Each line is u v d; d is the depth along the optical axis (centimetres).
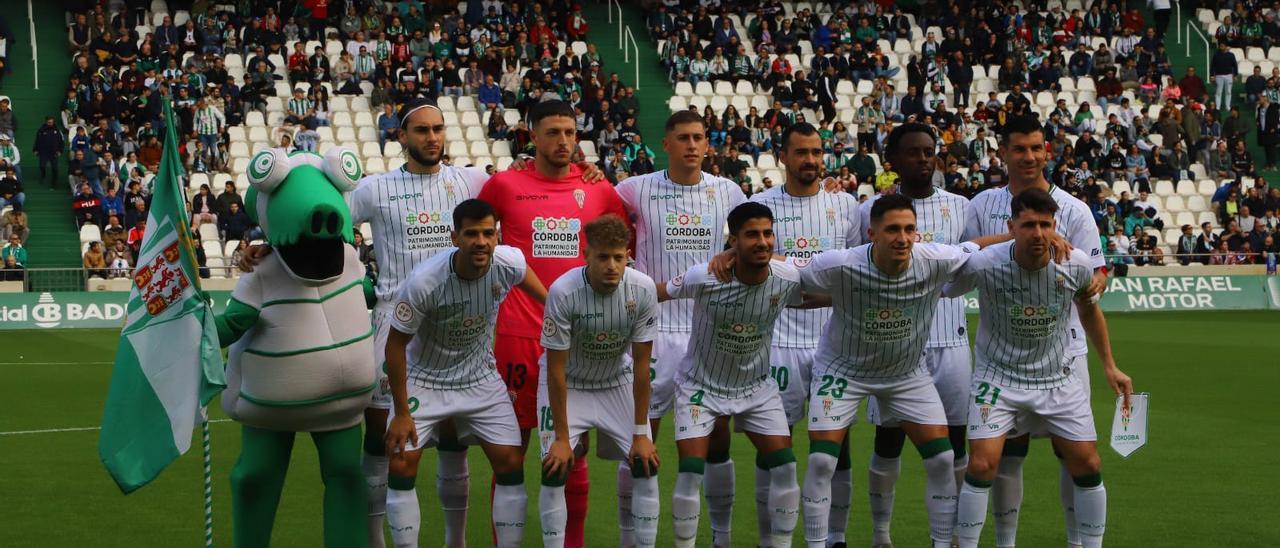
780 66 2845
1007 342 595
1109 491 793
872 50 3020
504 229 658
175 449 518
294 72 2564
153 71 2480
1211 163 2833
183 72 2488
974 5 3152
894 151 677
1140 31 3127
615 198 676
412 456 585
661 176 685
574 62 2702
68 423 1091
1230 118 2877
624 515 652
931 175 673
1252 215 2634
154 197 533
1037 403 595
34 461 905
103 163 2309
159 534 691
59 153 2419
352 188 550
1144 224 2559
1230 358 1585
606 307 577
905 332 596
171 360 522
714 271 582
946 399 671
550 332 578
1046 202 567
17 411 1161
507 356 641
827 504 603
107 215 2273
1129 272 2467
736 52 2917
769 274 590
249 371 541
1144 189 2703
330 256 539
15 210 2272
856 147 2750
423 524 729
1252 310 2400
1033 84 2962
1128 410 605
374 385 565
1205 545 661
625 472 648
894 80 2964
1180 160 2786
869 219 651
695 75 2888
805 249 681
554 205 654
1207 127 2897
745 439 988
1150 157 2794
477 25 2791
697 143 671
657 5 3062
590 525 719
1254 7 3269
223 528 706
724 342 598
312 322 541
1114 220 2533
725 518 641
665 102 2862
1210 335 1900
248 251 543
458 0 2914
